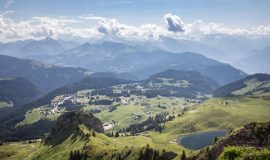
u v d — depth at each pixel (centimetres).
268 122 11700
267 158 8631
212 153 12744
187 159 14450
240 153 9081
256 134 11544
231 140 12119
